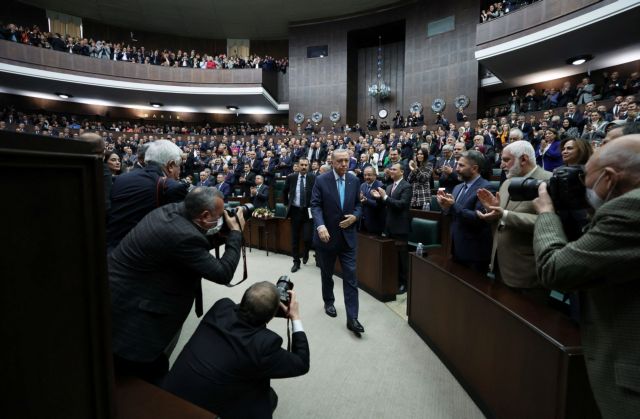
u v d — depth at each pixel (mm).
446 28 12016
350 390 1781
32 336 446
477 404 1650
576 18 7715
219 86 14242
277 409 1632
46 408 464
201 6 13961
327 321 2639
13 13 13461
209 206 1257
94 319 527
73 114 14797
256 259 4746
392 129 11531
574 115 6203
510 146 1763
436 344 2129
